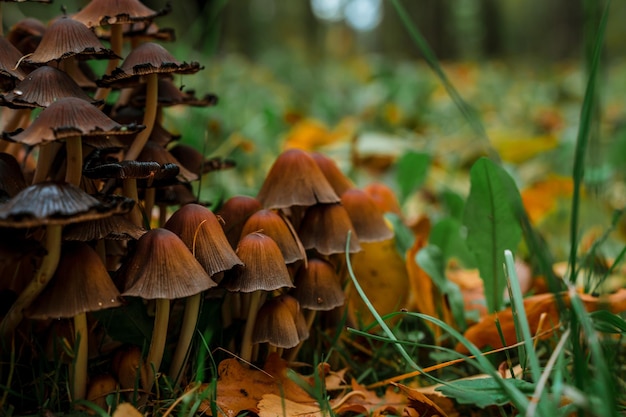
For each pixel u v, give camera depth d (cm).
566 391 23
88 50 28
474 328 33
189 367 30
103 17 30
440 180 69
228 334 31
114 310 29
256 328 30
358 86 145
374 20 354
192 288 26
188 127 54
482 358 25
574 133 79
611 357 28
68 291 25
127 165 27
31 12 59
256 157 64
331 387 30
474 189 34
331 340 33
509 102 147
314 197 32
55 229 25
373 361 32
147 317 29
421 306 35
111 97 44
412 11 279
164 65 28
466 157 82
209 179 56
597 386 24
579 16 314
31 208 23
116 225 27
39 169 29
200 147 54
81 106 25
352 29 367
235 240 31
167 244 26
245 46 192
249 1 203
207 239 28
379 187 42
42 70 27
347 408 29
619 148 65
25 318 29
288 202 32
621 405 27
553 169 78
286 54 183
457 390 27
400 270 37
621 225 51
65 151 30
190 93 34
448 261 43
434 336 35
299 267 32
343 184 35
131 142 32
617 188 60
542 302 32
